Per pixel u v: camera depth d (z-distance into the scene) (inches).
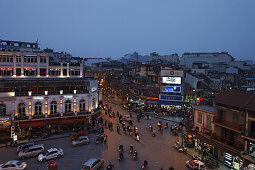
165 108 2124.8
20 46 1786.4
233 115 1003.3
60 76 1705.2
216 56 3917.3
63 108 1518.2
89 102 1614.2
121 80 3388.3
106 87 3708.2
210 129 1167.6
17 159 1065.5
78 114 1546.5
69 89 1609.3
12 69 1512.1
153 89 2256.4
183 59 4259.4
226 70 3437.5
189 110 1968.5
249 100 940.6
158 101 2122.3
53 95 1472.7
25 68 1557.6
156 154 1144.8
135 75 3024.1
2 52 1466.5
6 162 1025.5
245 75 3088.1
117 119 1877.5
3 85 1376.7
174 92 2103.8
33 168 964.6
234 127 964.6
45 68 1631.4
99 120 1755.7
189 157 1114.1
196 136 1159.0
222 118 1066.1
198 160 991.0
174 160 1073.5
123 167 984.9
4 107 1336.1
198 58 4052.7
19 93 1376.7
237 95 1019.3
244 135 919.0
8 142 1290.6
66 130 1530.5
